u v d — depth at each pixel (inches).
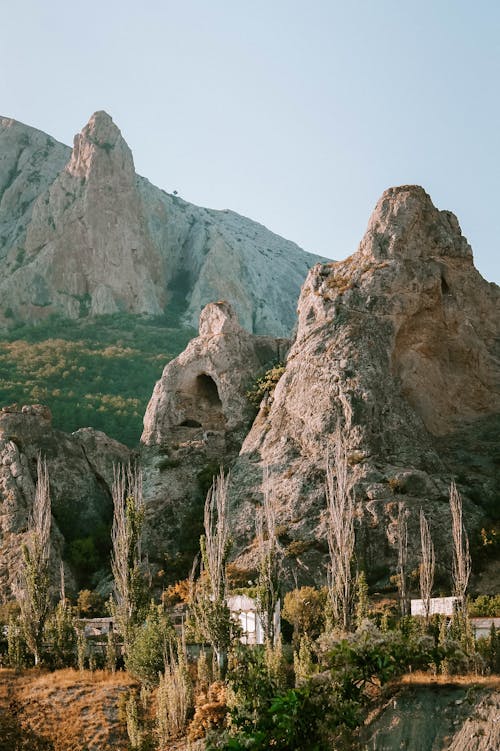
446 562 2615.7
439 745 1471.5
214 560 2142.0
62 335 7450.8
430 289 3198.8
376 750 1491.1
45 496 2536.9
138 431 5580.7
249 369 3417.8
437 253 3309.5
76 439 3304.6
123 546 2319.1
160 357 7047.2
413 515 2672.2
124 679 2162.9
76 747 1946.4
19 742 1968.5
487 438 3102.9
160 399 3388.3
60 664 2299.5
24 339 7357.3
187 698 1936.5
